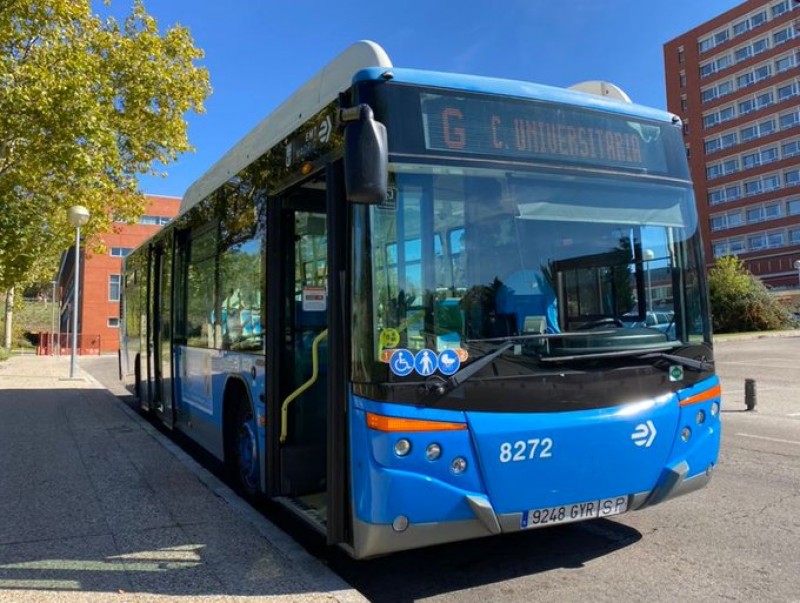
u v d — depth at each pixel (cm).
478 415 362
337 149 400
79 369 2538
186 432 782
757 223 7769
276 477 484
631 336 419
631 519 555
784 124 7525
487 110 407
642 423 407
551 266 408
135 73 1814
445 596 405
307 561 427
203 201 719
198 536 475
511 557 470
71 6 1442
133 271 1230
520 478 369
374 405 351
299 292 511
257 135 604
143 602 363
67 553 441
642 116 466
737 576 432
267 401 487
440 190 384
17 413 1127
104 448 805
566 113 433
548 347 386
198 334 738
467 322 375
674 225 462
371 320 356
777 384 1623
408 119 383
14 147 1420
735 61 8025
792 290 6881
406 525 347
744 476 698
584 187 429
